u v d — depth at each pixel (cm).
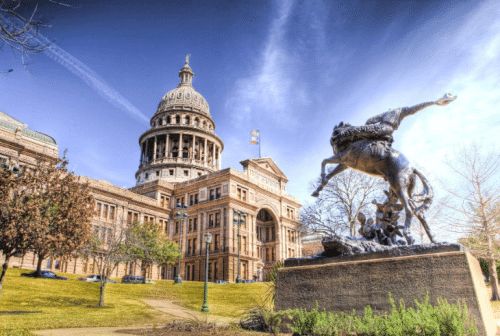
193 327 1185
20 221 2077
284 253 7969
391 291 877
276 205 8138
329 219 3834
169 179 8694
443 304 733
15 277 3331
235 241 6750
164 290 3750
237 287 3972
